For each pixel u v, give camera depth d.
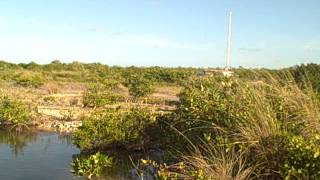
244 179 7.89
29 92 46.62
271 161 8.16
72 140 24.16
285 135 8.22
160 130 17.50
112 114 21.77
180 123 12.91
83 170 15.76
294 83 9.41
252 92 9.41
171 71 55.41
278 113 9.19
